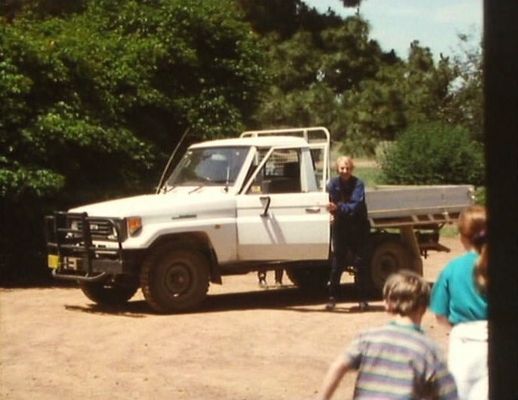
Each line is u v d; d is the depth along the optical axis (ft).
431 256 88.84
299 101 145.48
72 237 60.70
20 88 71.72
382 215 63.82
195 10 85.10
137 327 54.75
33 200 74.69
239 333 52.75
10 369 44.52
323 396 21.99
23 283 74.28
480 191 84.84
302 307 61.77
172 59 83.56
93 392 40.01
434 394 21.54
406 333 21.62
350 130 148.97
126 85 79.77
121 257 57.82
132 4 86.02
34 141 72.64
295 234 61.16
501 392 16.62
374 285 64.23
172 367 44.73
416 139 134.72
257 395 39.40
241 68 86.63
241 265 60.70
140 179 80.12
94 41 79.30
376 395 21.38
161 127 83.51
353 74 154.71
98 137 75.25
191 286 59.21
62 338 51.88
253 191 60.64
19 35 74.02
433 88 152.97
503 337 16.67
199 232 59.16
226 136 84.99
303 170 61.82
